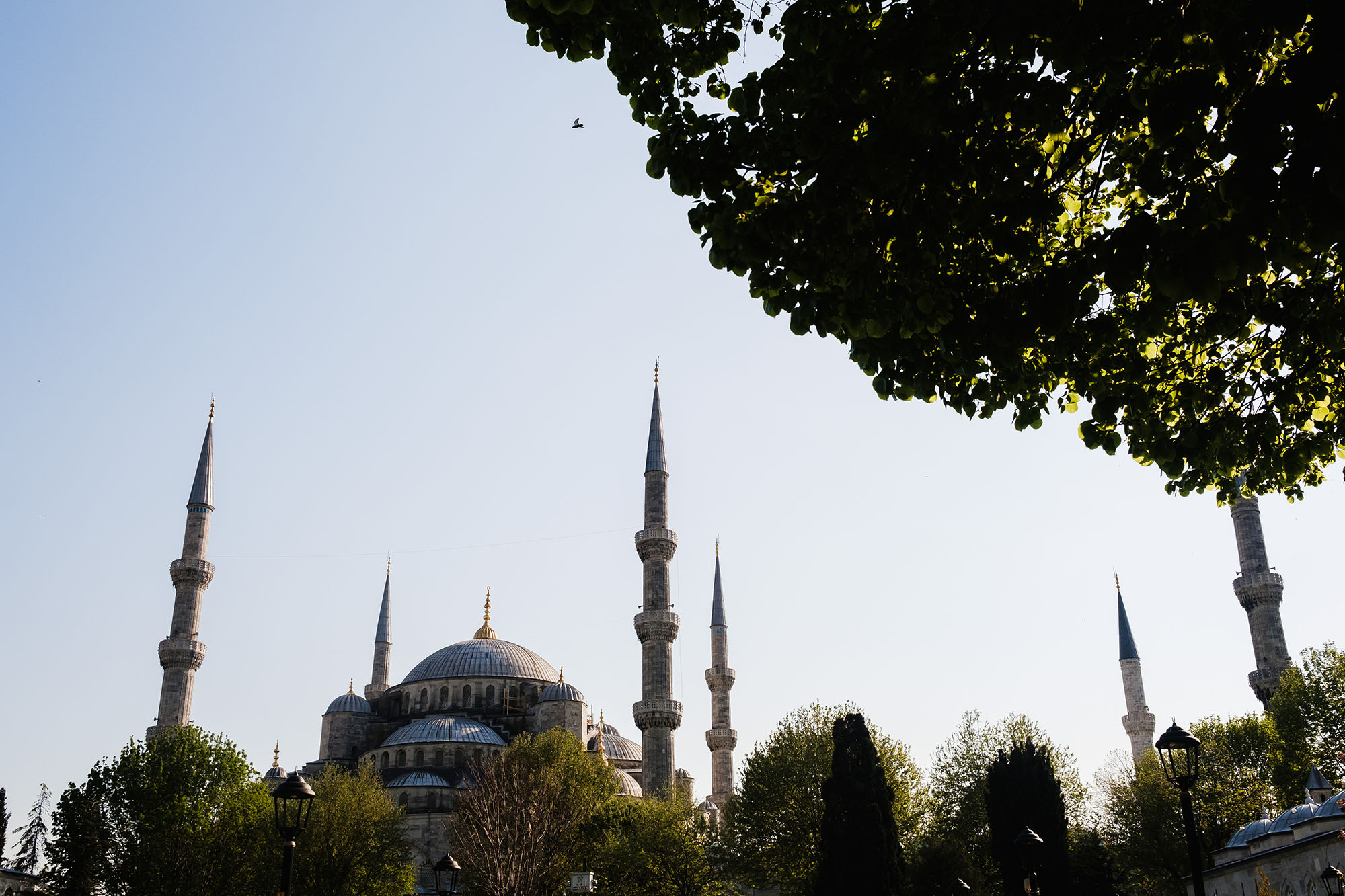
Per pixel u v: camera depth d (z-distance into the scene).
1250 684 96.62
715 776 123.38
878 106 12.62
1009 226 12.72
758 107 13.60
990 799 65.31
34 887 81.31
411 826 104.69
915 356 15.09
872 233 13.70
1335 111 9.70
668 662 107.69
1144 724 122.88
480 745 115.38
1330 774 75.94
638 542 113.19
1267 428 16.23
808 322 14.38
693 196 14.34
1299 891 53.50
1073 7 11.12
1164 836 75.75
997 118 12.32
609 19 13.52
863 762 63.75
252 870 74.81
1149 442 16.28
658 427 118.31
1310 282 14.64
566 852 77.62
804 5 12.64
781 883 75.38
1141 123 13.38
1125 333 15.54
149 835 71.75
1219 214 11.26
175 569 105.31
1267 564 98.38
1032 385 15.80
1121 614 129.00
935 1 11.65
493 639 141.50
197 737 78.19
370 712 130.50
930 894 64.25
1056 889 61.22
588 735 134.12
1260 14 10.24
